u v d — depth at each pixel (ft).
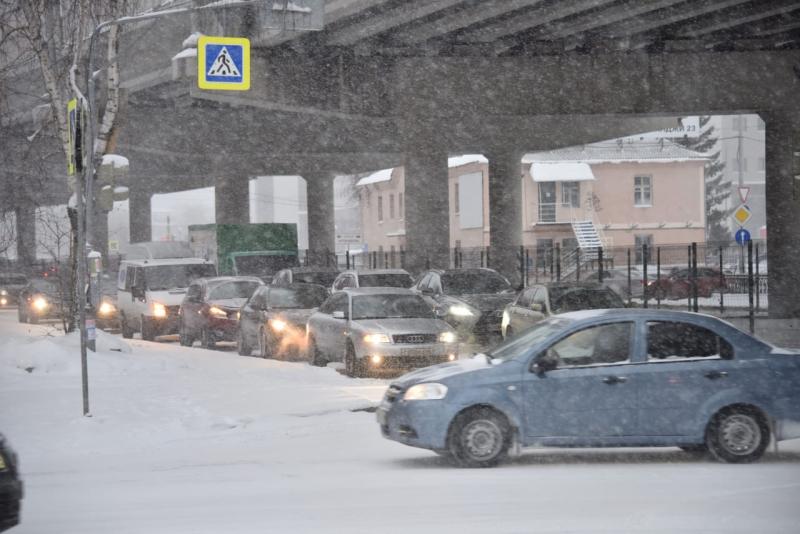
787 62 240.12
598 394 77.25
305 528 59.77
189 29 229.86
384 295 149.07
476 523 60.39
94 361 138.72
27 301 274.36
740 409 78.13
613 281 314.76
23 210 346.13
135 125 316.19
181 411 106.63
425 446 77.56
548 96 243.40
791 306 246.68
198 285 204.44
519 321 165.07
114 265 426.92
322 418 105.40
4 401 112.06
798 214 244.42
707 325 79.20
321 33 227.61
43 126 193.16
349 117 255.70
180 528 60.29
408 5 201.98
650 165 516.32
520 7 198.70
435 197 272.10
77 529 60.34
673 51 241.55
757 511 62.75
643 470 76.74
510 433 77.97
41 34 156.04
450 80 244.83
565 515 62.13
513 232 328.08
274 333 169.58
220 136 327.88
